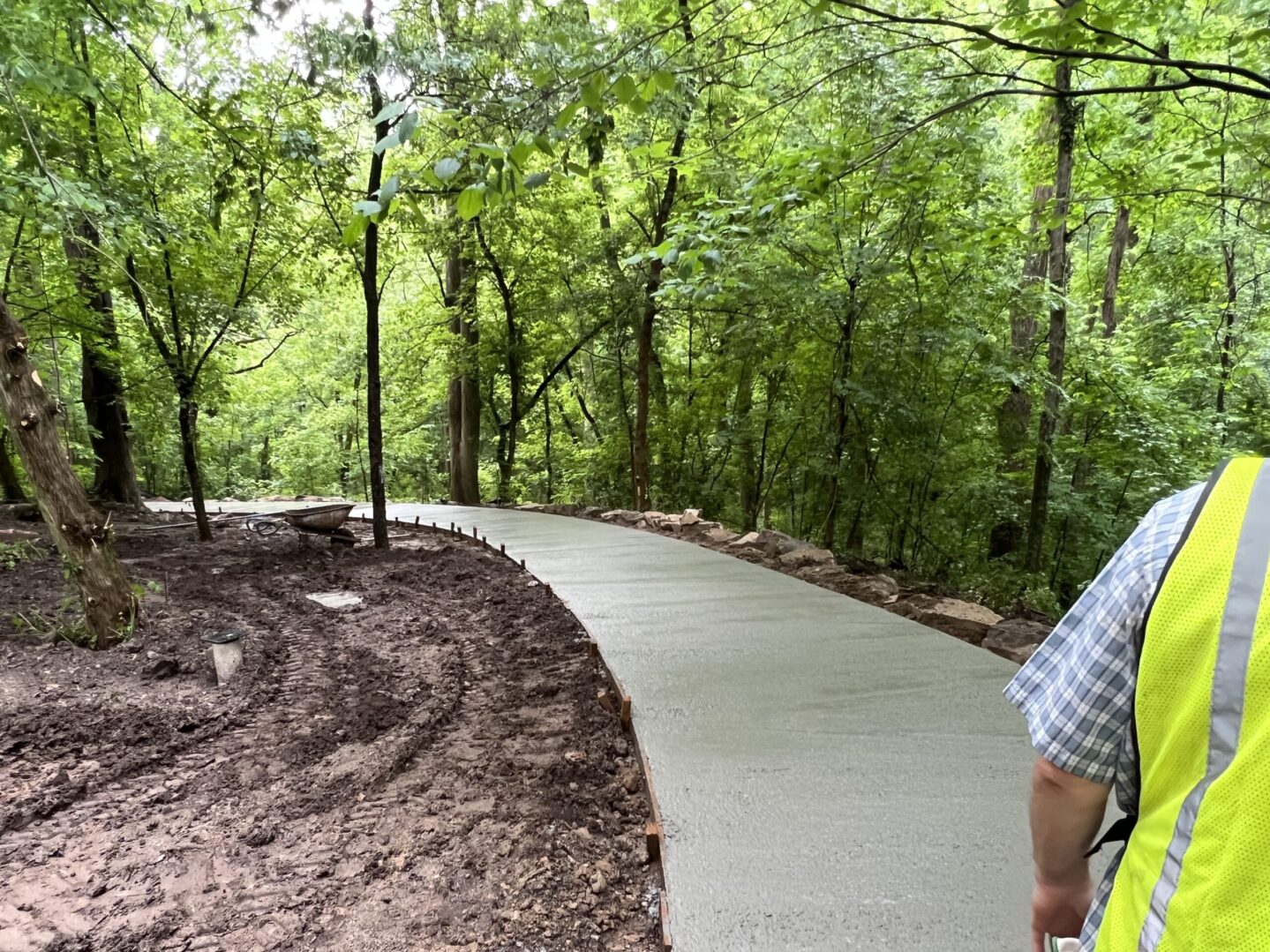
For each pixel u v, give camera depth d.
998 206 7.91
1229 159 7.34
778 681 3.42
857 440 7.80
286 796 2.85
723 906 1.90
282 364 21.27
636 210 11.99
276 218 8.34
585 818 2.56
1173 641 0.69
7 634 4.65
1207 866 0.64
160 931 2.07
